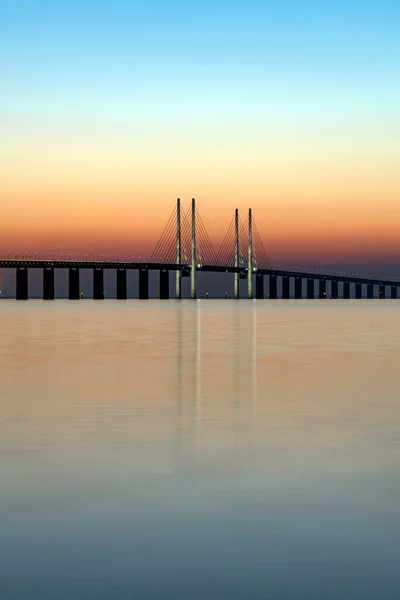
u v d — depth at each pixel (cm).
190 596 1029
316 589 1049
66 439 2080
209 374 3850
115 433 2169
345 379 3631
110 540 1230
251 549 1190
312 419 2420
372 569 1114
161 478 1623
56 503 1432
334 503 1432
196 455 1866
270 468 1719
